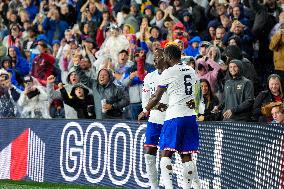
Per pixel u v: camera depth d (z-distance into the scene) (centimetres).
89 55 2925
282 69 2480
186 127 1681
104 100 2394
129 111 2438
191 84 1691
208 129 1822
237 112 2092
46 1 3622
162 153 1720
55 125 2353
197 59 2433
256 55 2666
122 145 2114
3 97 2733
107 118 2386
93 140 2219
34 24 3528
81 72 2581
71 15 3450
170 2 3061
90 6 3234
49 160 2370
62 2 3472
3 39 3625
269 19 2638
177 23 2664
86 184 2241
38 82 2761
